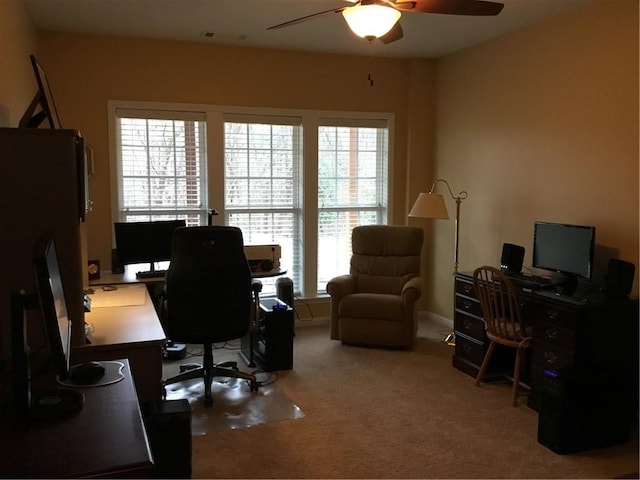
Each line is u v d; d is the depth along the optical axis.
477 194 4.96
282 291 4.87
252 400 3.58
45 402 1.57
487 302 3.66
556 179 4.05
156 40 4.71
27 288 2.25
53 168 2.27
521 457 2.86
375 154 5.62
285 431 3.12
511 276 3.92
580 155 3.83
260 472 2.67
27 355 1.52
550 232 3.80
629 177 3.46
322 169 5.43
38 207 2.27
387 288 5.03
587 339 3.14
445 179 5.44
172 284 3.38
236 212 5.15
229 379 3.96
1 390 1.72
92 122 4.61
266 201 5.26
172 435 2.37
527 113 4.32
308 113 5.25
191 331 3.42
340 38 4.69
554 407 2.91
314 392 3.72
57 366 1.39
